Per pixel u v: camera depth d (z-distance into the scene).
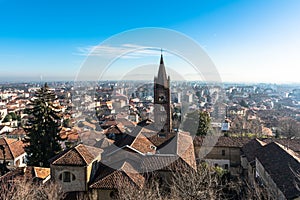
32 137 41.41
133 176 23.62
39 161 40.69
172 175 23.62
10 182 25.94
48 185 24.09
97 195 23.48
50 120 42.66
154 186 22.81
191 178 21.34
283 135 67.81
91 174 25.27
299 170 24.84
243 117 76.19
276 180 25.58
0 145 47.34
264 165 30.20
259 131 66.81
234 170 42.09
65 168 24.59
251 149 40.38
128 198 18.88
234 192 26.33
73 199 23.45
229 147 44.97
